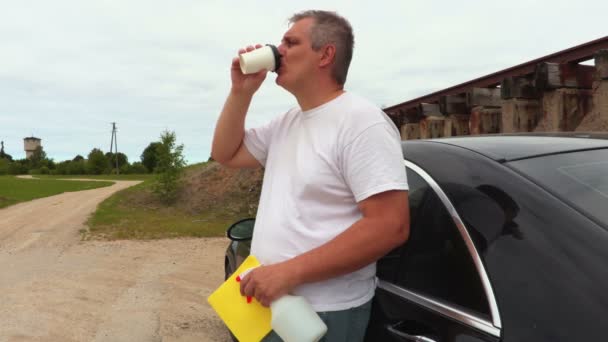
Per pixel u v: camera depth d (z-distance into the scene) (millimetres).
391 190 1415
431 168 1863
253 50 1634
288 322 1407
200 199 14875
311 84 1616
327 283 1547
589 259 1272
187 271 6680
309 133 1604
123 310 4887
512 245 1416
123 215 13039
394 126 1550
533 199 1488
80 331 4293
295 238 1554
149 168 89625
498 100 9102
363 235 1397
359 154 1440
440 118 10523
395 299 1729
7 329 4340
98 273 6566
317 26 1576
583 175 1632
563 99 7594
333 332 1560
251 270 1521
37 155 109500
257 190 14562
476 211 1579
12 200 19188
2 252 8305
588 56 7199
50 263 7281
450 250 1600
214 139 1957
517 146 1890
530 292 1305
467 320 1433
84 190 26656
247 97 1808
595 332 1141
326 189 1526
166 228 10703
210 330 4305
